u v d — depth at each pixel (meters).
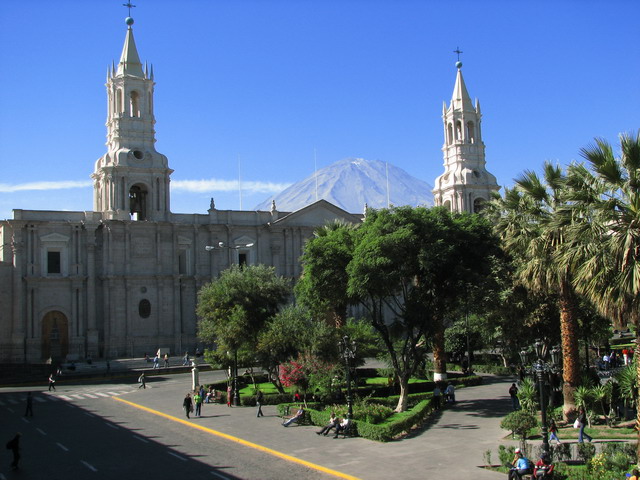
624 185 30.47
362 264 46.22
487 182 111.25
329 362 55.19
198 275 98.94
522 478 30.36
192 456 37.19
